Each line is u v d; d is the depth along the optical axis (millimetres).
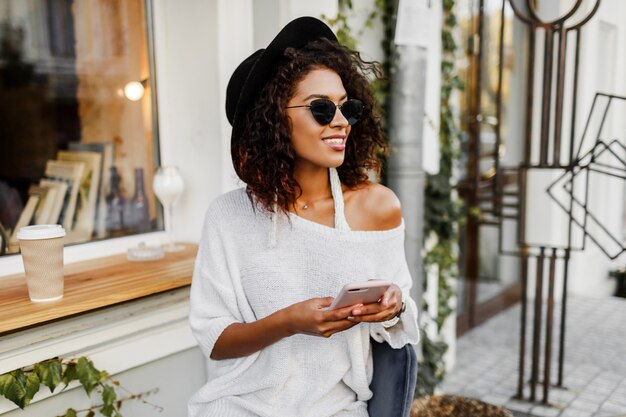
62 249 1469
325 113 1118
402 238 1262
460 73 3758
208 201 2098
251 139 1197
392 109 2623
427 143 2908
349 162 1291
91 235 2014
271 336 1151
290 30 1180
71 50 1957
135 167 2117
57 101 1936
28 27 1860
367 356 1265
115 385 1704
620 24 4746
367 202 1248
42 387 1510
